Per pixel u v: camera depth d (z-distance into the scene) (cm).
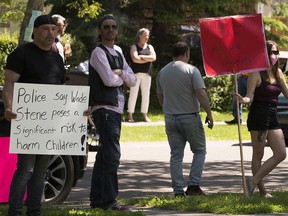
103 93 1538
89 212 1516
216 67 1686
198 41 4609
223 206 1591
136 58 3619
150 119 3838
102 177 1561
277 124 1731
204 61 1684
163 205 1669
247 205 1598
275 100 1719
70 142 1355
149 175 2342
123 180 2238
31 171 1350
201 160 1816
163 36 4522
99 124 1544
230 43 1681
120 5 4291
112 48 1562
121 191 2023
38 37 1342
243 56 1681
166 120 1823
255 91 1711
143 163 2609
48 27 1340
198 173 1814
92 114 1553
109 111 1540
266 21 4725
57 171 1723
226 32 1681
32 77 1342
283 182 2188
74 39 4166
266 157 2742
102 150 1553
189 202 1662
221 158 2755
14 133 1327
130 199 1778
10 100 1327
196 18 4581
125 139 3212
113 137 1546
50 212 1510
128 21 4431
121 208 1577
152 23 4503
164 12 4428
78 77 2817
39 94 1335
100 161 1559
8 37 4194
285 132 2959
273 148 1723
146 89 3691
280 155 1719
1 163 1628
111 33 1552
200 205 1616
